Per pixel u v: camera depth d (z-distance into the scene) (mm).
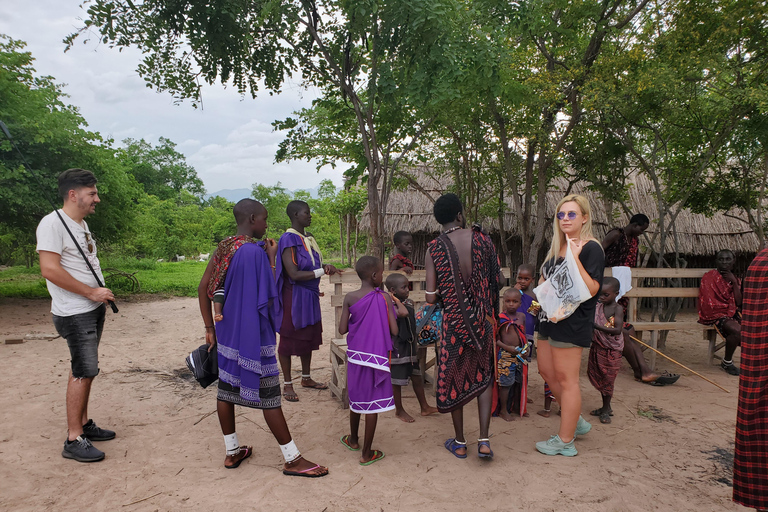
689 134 6812
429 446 3656
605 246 5977
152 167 49281
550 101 6289
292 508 2764
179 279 16438
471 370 3344
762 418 1925
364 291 3443
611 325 4152
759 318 1930
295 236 4602
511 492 2969
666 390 5129
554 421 4223
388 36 5270
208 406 4434
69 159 9469
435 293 3475
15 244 17578
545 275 3541
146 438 3705
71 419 3318
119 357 6188
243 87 6738
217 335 3092
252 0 5512
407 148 6637
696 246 10117
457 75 5211
